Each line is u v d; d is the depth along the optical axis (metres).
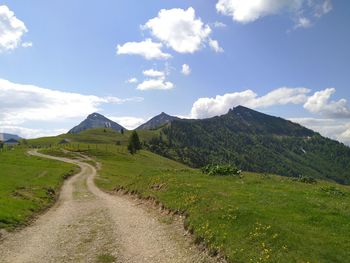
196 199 30.95
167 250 22.64
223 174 50.00
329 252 17.58
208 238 21.89
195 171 54.81
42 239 27.03
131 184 53.81
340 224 22.44
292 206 27.09
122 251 23.11
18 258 22.25
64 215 38.03
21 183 63.06
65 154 182.88
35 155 169.75
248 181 42.97
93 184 80.62
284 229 20.45
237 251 19.20
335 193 34.72
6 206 35.66
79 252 23.34
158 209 34.62
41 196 50.41
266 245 18.88
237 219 23.36
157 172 54.94
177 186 38.69
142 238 25.80
